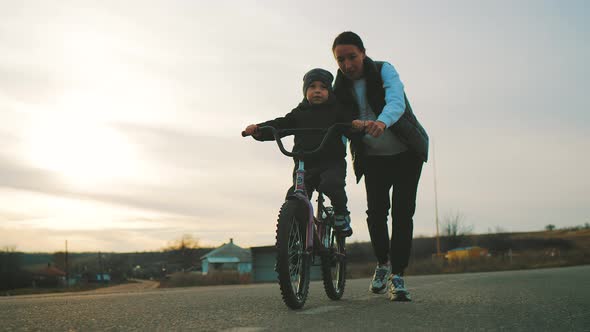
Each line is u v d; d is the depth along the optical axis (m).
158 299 4.51
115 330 2.55
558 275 9.14
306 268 3.55
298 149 3.97
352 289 5.59
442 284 6.45
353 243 54.69
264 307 3.50
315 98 4.12
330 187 3.83
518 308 3.37
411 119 4.28
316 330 2.46
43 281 78.12
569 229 88.00
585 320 2.81
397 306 3.51
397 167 4.36
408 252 4.11
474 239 71.62
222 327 2.57
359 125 3.74
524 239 73.69
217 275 30.89
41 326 2.74
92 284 87.75
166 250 105.44
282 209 3.38
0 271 61.16
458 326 2.59
